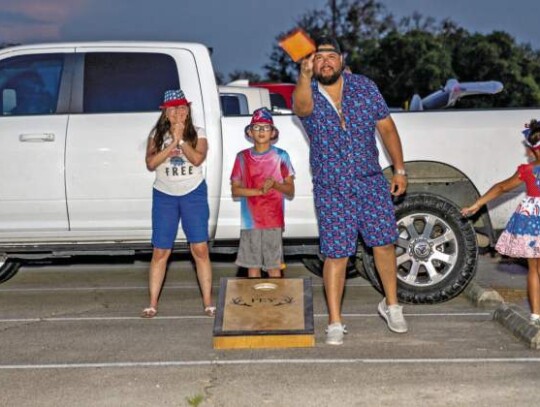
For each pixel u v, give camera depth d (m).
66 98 7.45
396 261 6.94
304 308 6.26
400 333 6.46
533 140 6.25
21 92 7.50
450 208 7.30
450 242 7.34
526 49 29.55
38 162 7.33
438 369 5.56
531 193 6.24
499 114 7.46
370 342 6.23
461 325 6.72
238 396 5.11
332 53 5.87
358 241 7.34
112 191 7.35
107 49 7.56
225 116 7.51
